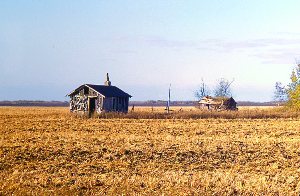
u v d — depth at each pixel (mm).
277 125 48531
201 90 123375
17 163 23922
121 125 46688
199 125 47406
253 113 63938
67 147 28734
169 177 19672
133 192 16781
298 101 77188
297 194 17250
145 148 28859
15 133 37625
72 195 16438
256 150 29250
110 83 73000
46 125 46438
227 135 37938
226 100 86625
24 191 16578
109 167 23141
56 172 21500
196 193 16828
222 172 22234
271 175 21562
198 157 26797
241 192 17234
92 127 44062
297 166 24609
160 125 47000
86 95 65812
